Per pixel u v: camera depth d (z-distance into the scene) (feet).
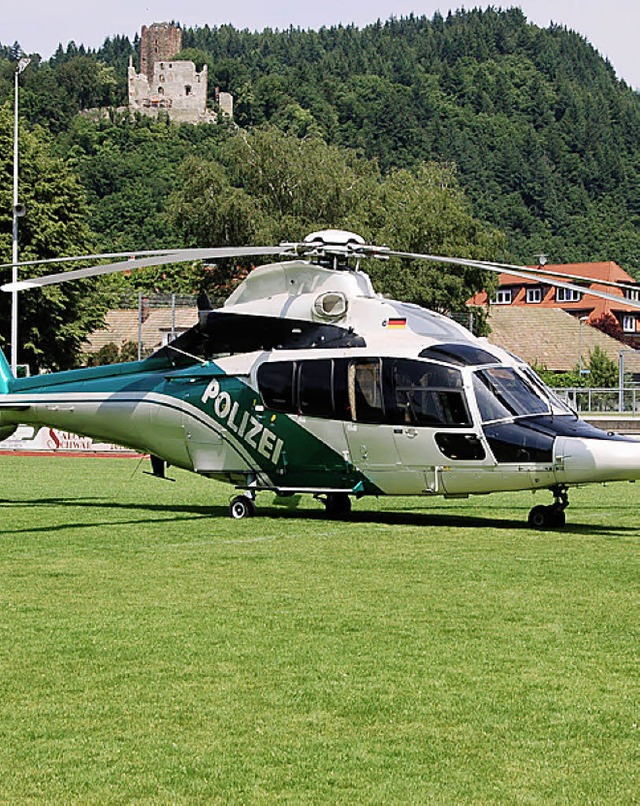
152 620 93.25
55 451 349.82
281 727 66.44
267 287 165.48
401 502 197.06
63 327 492.95
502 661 80.18
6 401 183.62
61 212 501.15
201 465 168.55
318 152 607.78
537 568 118.42
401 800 56.44
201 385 167.12
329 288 159.63
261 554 128.98
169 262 140.67
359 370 153.69
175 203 589.73
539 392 151.53
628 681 75.31
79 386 179.52
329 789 57.77
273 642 85.56
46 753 62.54
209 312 167.53
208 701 71.05
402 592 104.99
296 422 158.30
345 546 135.44
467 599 101.71
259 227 571.69
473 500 202.69
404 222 565.94
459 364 148.66
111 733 65.51
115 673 77.10
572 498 208.33
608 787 57.98
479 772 59.82
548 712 69.00
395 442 151.23
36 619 93.66
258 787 58.03
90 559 125.49
